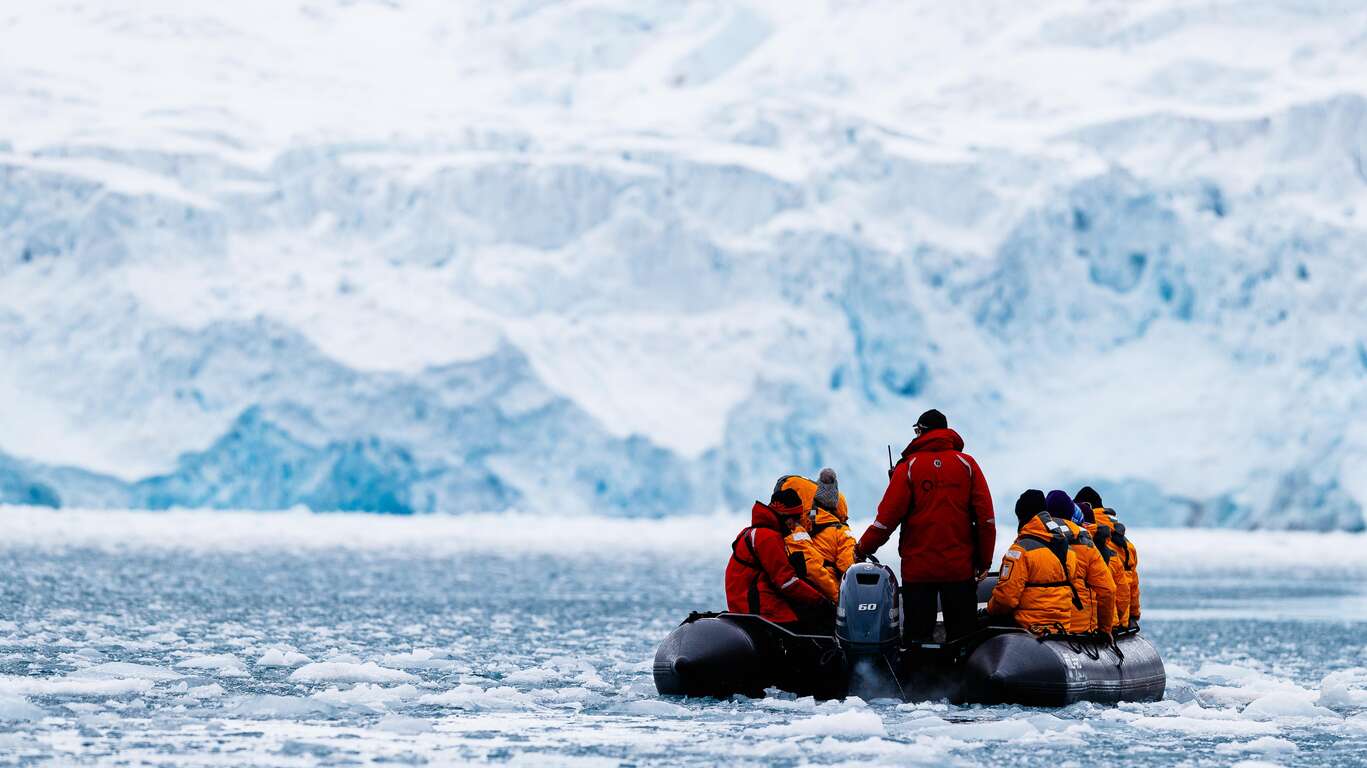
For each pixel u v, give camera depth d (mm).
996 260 118188
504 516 106438
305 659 26391
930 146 128375
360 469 107125
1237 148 124562
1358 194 120938
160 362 107688
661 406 109625
